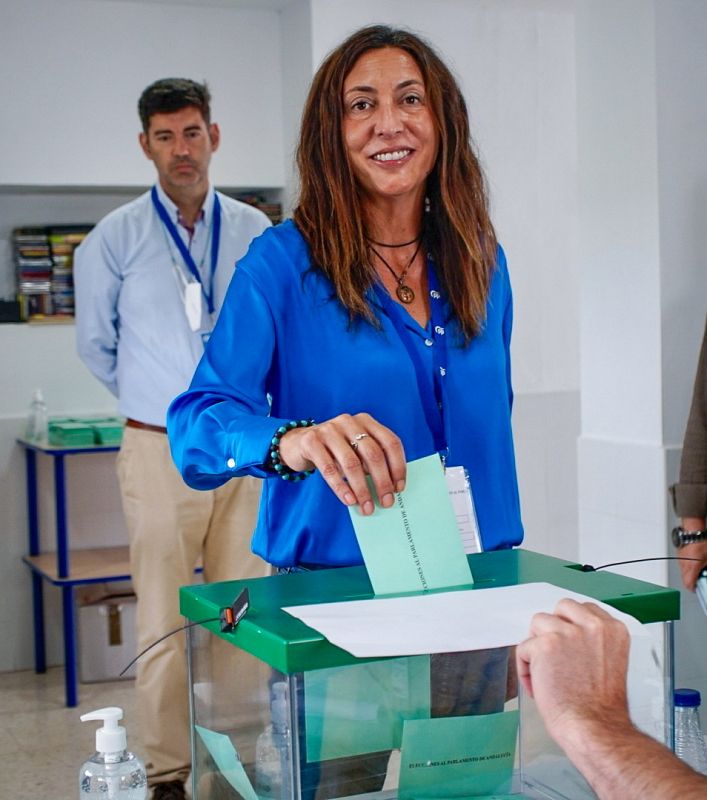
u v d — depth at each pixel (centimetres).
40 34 467
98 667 484
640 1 368
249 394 158
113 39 475
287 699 107
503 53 500
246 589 120
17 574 499
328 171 165
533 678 105
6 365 489
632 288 380
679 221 370
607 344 392
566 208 517
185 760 347
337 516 159
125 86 478
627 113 377
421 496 131
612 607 120
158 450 377
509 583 132
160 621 356
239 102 493
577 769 110
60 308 496
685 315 372
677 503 305
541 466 521
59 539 452
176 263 418
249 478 368
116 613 485
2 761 392
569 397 522
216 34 488
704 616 368
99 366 418
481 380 170
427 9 485
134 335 408
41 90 468
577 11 395
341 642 107
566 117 514
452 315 169
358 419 131
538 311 517
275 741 110
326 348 163
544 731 115
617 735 100
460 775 113
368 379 162
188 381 405
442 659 111
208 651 125
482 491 169
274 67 497
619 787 97
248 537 370
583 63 394
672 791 94
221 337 161
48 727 427
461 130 171
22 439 491
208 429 148
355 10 468
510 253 509
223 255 428
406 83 162
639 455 375
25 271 490
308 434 131
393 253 170
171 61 483
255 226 438
